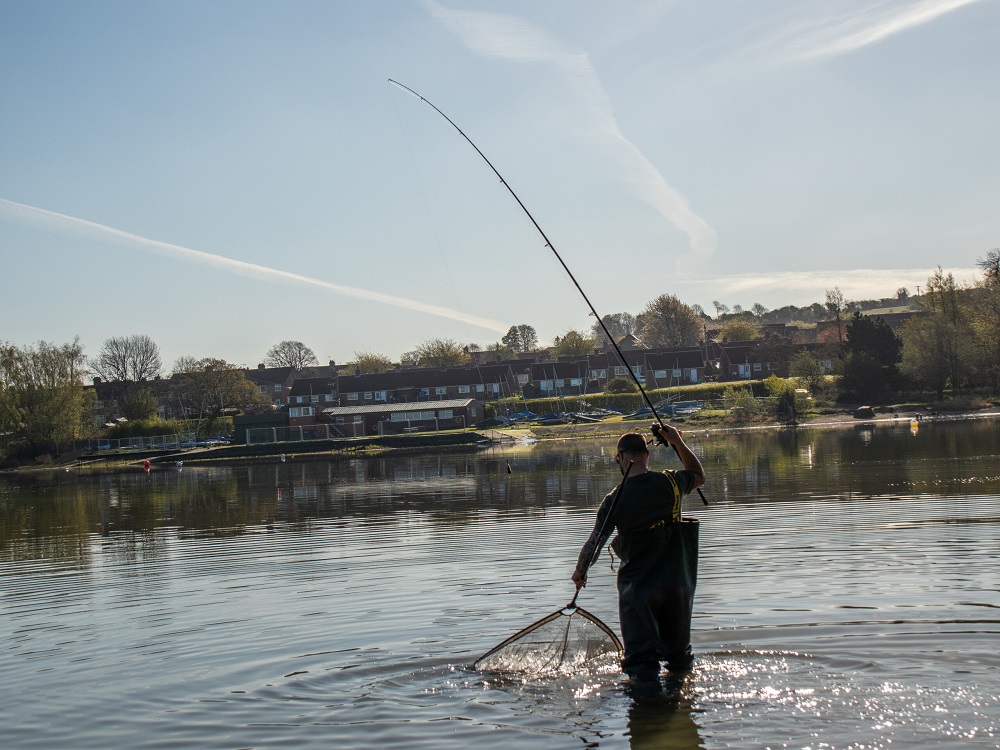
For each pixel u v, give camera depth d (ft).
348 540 64.28
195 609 40.11
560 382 446.19
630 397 349.20
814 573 39.96
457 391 446.19
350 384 457.27
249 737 22.56
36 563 62.69
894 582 37.11
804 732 20.93
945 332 270.87
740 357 442.09
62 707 25.95
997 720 21.08
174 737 22.94
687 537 26.50
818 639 28.17
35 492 169.58
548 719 22.68
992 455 112.68
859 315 306.35
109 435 347.97
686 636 26.32
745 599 34.83
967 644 26.96
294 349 620.08
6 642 35.73
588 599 37.22
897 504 66.74
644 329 553.23
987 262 284.61
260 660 29.78
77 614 41.14
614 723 22.13
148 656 31.55
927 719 21.29
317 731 22.71
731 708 22.62
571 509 78.13
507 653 27.45
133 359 458.50
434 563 49.55
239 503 112.88
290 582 45.96
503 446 255.50
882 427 220.64
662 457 155.94
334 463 223.92
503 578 43.27
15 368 302.45
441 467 173.78
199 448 308.40
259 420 328.49
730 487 90.43
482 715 23.24
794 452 145.79
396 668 27.78
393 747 21.42
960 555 43.14
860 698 22.80
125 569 56.13
